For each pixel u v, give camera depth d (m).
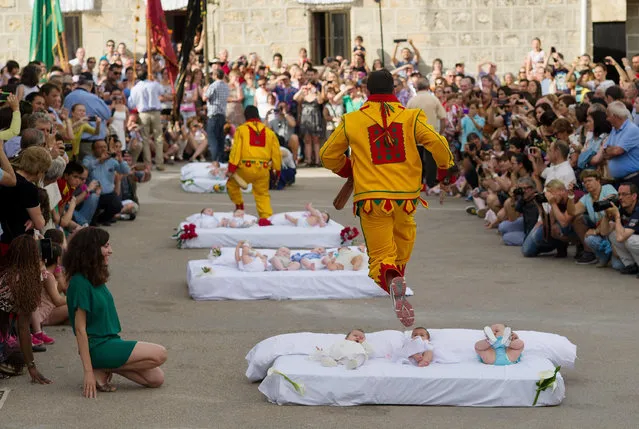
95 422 6.68
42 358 8.25
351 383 7.03
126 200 16.31
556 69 23.31
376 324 9.47
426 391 7.03
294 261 11.03
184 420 6.73
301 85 24.78
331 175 22.38
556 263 12.38
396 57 26.80
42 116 10.41
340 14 26.78
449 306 10.16
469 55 26.72
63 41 22.09
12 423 6.65
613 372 7.84
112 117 19.89
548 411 6.93
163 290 10.98
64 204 11.67
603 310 9.89
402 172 7.33
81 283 7.25
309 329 9.29
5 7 26.89
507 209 13.83
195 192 19.47
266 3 26.80
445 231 14.96
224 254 11.20
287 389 7.04
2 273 7.54
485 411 6.94
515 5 26.56
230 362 8.19
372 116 7.37
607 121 12.55
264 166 14.41
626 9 26.95
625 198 11.30
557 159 12.85
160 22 23.47
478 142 17.45
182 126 24.56
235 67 24.14
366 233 7.43
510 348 7.38
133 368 7.36
